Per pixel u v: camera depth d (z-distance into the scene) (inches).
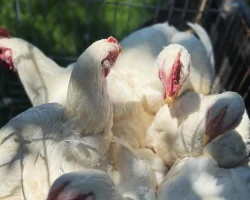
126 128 24.6
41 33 38.3
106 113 21.6
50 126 22.3
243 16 30.9
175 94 23.3
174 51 23.7
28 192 20.8
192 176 22.8
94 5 39.9
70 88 21.3
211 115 23.3
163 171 25.3
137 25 39.8
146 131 26.0
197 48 29.4
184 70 23.4
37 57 28.1
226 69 32.7
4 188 21.4
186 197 22.0
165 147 25.3
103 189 18.6
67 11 39.5
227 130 23.3
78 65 21.0
